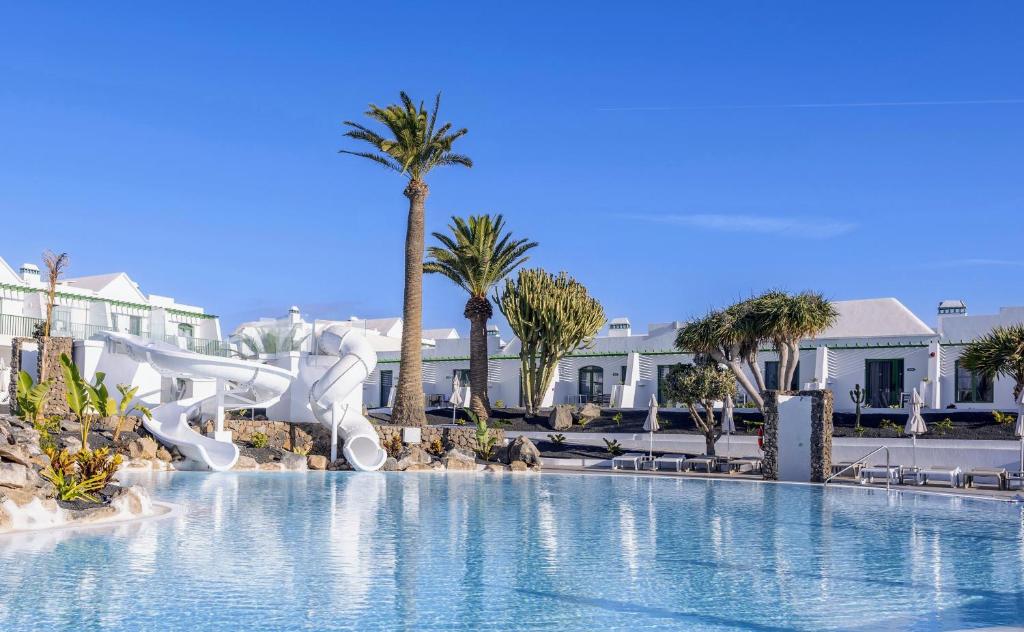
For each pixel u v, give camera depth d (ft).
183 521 50.83
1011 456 92.17
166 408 100.48
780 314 106.32
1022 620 30.40
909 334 129.80
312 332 128.67
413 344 122.72
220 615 29.50
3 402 111.55
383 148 121.29
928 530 53.36
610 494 74.59
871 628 29.27
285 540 44.91
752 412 125.90
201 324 175.52
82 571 35.81
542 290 133.59
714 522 56.29
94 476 52.29
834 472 93.15
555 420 126.21
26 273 153.69
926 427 104.88
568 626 29.14
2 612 29.32
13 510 44.32
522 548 44.29
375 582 35.19
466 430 115.14
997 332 106.93
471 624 29.12
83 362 111.86
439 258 135.74
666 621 29.99
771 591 34.81
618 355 150.61
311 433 108.99
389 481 84.28
